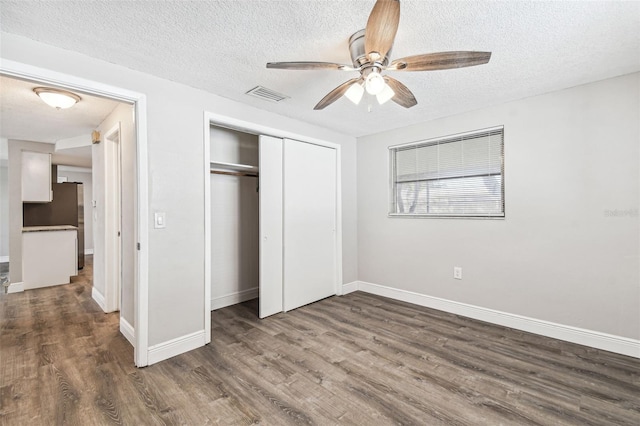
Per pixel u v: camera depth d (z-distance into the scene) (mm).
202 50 1993
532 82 2502
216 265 3568
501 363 2277
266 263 3277
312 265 3764
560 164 2666
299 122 3551
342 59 2127
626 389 1946
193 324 2545
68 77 1956
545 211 2748
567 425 1642
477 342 2633
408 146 3795
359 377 2107
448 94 2748
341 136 4113
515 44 1925
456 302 3336
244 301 3842
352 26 1743
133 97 2236
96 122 3529
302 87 2582
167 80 2410
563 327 2658
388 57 1728
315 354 2436
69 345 2607
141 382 2055
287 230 3473
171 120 2430
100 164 3590
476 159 3215
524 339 2684
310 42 1909
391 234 3936
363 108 3104
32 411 1764
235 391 1953
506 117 2955
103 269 3541
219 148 3559
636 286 2348
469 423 1661
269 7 1566
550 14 1627
